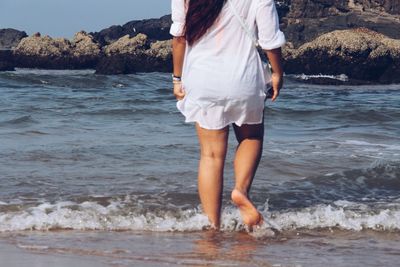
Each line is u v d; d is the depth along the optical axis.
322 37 37.12
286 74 36.94
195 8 5.14
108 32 61.47
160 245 4.88
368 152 9.13
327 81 34.12
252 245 4.94
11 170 7.52
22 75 23.30
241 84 5.14
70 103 15.03
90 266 4.24
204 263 4.38
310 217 5.68
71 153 8.53
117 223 5.50
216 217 5.44
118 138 9.90
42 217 5.53
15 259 4.37
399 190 7.02
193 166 7.92
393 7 57.03
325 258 4.62
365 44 36.22
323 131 11.26
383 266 4.44
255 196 6.55
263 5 5.14
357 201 6.47
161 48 41.22
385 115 13.27
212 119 5.26
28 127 10.83
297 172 7.76
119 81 24.88
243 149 5.39
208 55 5.16
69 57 42.47
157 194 6.45
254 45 5.18
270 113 13.43
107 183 6.98
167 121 12.09
